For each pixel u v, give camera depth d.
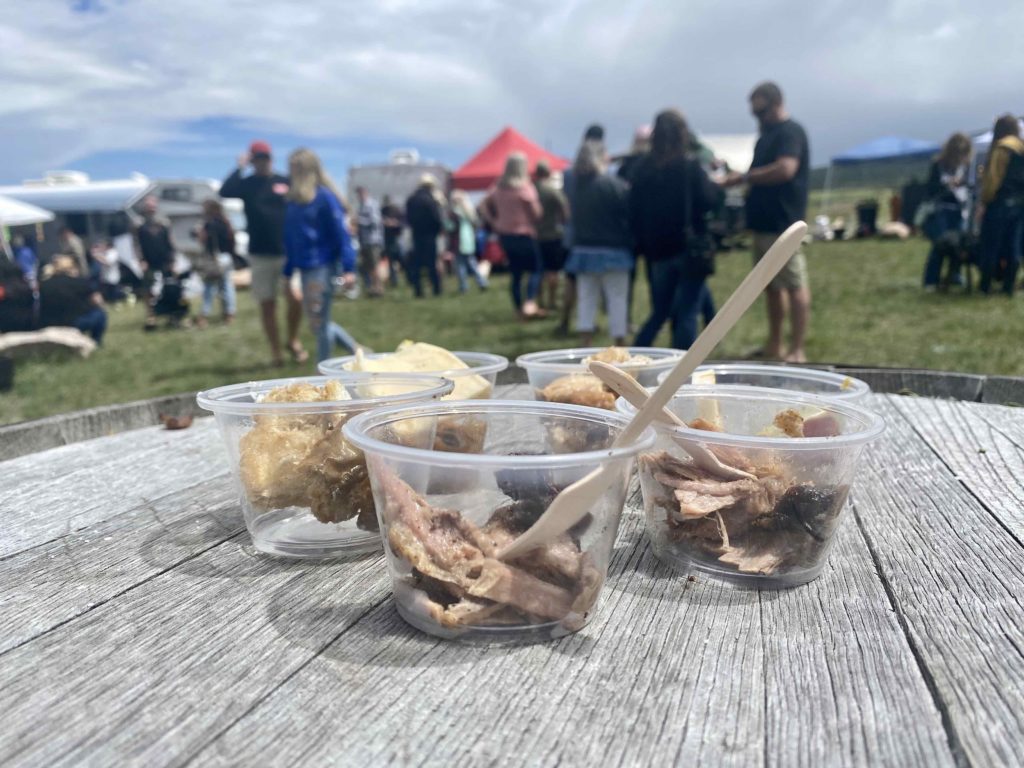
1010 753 0.65
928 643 0.84
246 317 11.54
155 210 10.69
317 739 0.68
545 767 0.64
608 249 5.07
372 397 1.21
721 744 0.67
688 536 1.02
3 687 0.78
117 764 0.65
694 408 1.25
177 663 0.82
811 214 24.34
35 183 20.20
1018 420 1.88
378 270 12.87
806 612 0.92
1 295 8.40
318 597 0.98
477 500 0.88
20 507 1.36
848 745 0.67
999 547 1.12
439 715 0.71
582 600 0.85
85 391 6.17
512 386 2.46
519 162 7.90
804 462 0.99
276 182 6.06
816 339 6.31
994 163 7.71
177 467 1.62
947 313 7.25
